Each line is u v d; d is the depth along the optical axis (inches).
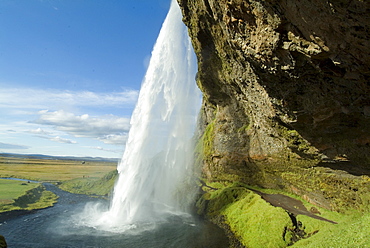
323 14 423.5
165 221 1242.0
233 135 1641.2
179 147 2037.4
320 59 529.3
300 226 925.8
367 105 620.1
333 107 690.8
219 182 1700.3
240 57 796.6
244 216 1099.9
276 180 1363.2
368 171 817.5
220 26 846.5
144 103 1694.1
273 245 836.6
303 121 819.4
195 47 1214.9
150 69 1717.5
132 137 1679.4
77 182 2443.4
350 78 542.9
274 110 888.9
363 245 520.7
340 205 951.0
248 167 1536.7
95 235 1023.6
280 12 501.7
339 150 844.6
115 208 1449.3
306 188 1146.0
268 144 1326.3
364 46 427.5
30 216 1264.8
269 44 592.1
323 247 626.8
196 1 882.1
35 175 3144.7
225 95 1557.6
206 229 1105.4
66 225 1147.3
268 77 726.5
